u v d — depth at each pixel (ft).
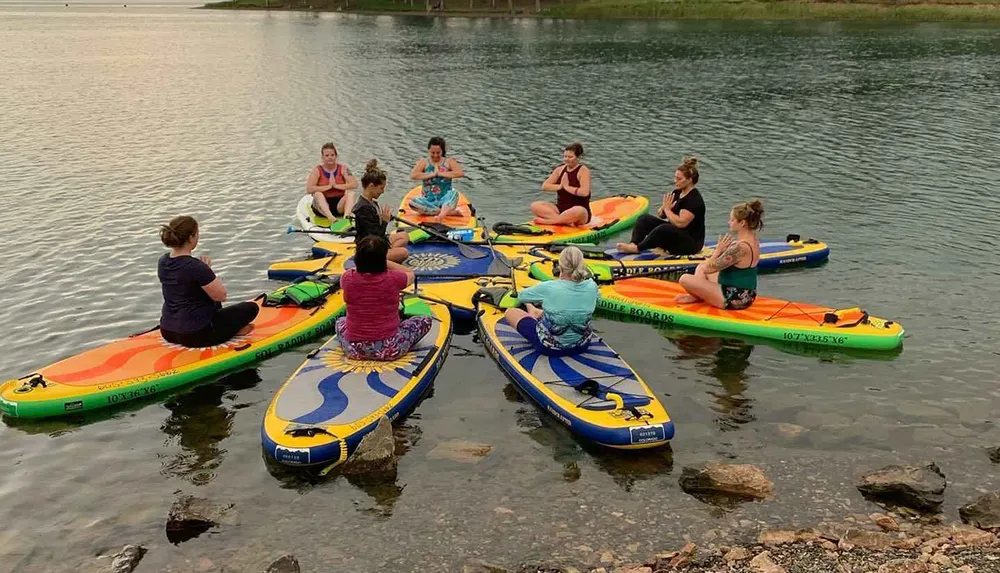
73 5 510.17
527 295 26.99
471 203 50.96
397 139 72.38
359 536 19.26
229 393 26.66
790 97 92.84
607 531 19.34
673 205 38.34
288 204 50.70
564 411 23.79
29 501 20.85
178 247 27.63
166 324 28.22
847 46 147.64
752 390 26.50
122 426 24.61
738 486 20.74
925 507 20.07
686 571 17.81
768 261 37.99
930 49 139.54
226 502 20.70
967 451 22.61
